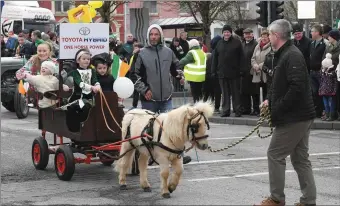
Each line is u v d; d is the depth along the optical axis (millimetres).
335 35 14969
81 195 8609
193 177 9766
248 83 17047
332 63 15023
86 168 10648
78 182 9500
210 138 14055
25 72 10281
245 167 10586
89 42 10648
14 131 15312
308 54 15695
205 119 7629
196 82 17984
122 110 9625
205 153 12016
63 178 9539
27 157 11766
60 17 49969
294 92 7152
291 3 46281
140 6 29047
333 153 11930
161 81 10188
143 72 10234
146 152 8516
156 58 10188
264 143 13273
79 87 9734
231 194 8570
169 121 7875
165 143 7969
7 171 10391
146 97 10102
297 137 7332
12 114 18984
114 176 9945
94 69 9938
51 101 10219
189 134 7688
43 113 10516
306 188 7535
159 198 8359
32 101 11219
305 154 7535
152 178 9750
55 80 10273
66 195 8609
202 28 35688
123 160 8906
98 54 10156
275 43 7402
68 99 9922
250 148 12609
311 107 7383
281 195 7453
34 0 31812
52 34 20344
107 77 10117
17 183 9461
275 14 17797
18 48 19484
